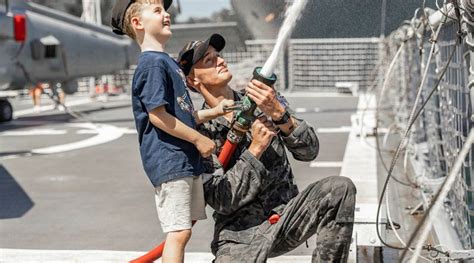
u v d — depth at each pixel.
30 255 5.93
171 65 3.54
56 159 12.33
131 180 10.07
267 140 3.62
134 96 3.54
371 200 7.28
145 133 3.54
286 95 26.28
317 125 16.34
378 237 4.26
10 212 8.12
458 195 5.37
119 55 22.95
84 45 21.42
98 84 28.88
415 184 7.74
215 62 3.86
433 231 5.73
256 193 3.63
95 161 11.95
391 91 15.74
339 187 3.48
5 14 18.41
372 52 26.95
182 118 3.50
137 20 3.56
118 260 5.71
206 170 3.70
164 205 3.52
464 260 4.04
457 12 3.51
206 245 6.38
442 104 6.78
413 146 9.83
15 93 22.86
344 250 3.51
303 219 3.56
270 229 3.64
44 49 19.73
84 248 6.45
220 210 3.70
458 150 5.09
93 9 28.86
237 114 3.67
